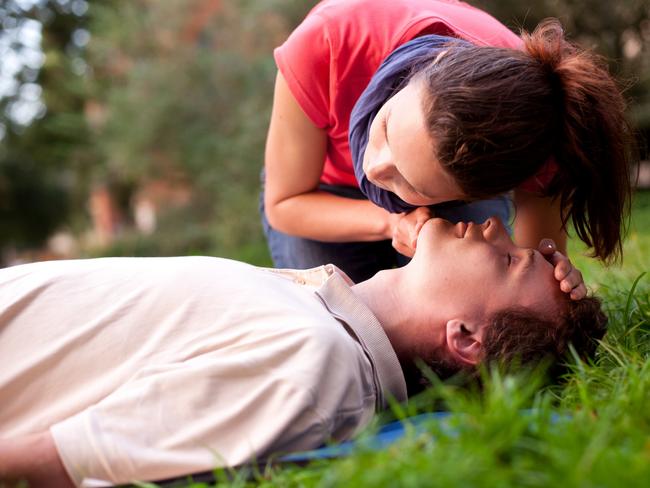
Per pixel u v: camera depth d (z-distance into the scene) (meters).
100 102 16.97
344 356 1.83
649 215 7.48
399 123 1.91
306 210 2.83
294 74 2.56
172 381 1.76
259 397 1.75
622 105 2.04
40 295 2.01
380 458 1.43
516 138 1.82
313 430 1.75
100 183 20.27
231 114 14.45
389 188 2.10
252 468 1.72
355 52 2.44
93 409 1.74
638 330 2.59
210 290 1.95
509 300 2.09
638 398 1.73
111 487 1.71
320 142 2.74
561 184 2.15
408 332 2.12
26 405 1.92
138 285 2.00
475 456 1.36
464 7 2.62
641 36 11.09
